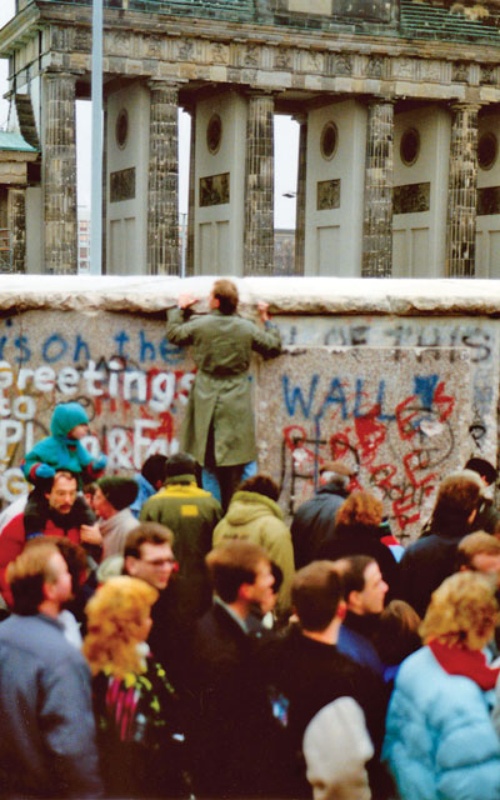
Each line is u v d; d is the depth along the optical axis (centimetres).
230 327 1562
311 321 1669
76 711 934
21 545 1326
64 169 10838
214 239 11850
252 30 11219
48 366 1641
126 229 11500
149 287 1664
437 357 1697
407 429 1698
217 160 11800
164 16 10906
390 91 11819
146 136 11219
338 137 11981
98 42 4281
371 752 949
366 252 11644
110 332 1644
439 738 945
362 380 1675
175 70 11075
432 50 11856
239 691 995
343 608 995
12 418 1645
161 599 1097
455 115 12206
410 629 1097
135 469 1658
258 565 1031
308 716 960
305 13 11406
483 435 1747
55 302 1630
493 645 1162
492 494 1762
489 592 980
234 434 1579
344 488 1432
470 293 1722
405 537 1711
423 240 12425
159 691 969
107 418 1656
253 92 11381
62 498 1305
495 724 967
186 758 973
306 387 1659
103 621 957
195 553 1364
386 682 1064
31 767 930
